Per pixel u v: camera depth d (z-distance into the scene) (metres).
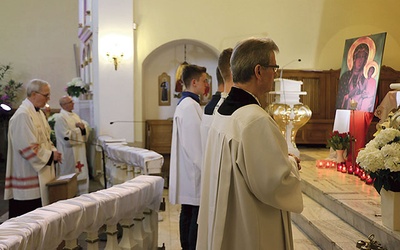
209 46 8.08
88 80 8.54
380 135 2.82
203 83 3.25
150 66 8.54
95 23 7.48
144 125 8.10
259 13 8.09
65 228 1.89
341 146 5.40
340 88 6.12
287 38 8.19
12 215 3.93
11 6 10.34
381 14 8.43
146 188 2.58
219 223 1.70
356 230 3.53
